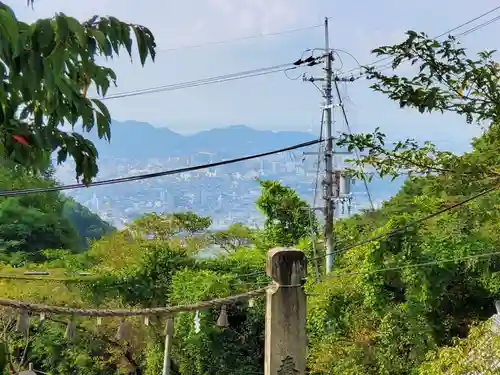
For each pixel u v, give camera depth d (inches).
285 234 920.3
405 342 581.3
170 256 886.4
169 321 275.3
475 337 406.9
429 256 589.3
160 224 1006.4
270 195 919.7
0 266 863.7
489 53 255.6
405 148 302.5
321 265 819.4
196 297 768.3
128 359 829.8
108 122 126.8
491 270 599.5
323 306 652.1
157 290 866.1
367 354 596.7
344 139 300.8
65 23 108.3
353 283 650.2
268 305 245.9
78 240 1387.8
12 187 660.1
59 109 119.2
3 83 111.8
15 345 721.0
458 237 567.2
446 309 649.6
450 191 310.5
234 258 917.8
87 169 128.3
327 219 644.7
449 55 252.5
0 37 104.0
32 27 107.5
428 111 265.3
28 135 119.4
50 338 807.7
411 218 608.7
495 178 304.2
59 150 125.5
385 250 605.3
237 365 781.9
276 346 242.7
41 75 107.9
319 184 663.8
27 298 749.9
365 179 325.7
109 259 930.1
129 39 123.5
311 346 672.4
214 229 1069.8
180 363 781.9
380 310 608.7
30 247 1230.3
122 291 847.7
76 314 230.5
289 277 243.1
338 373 601.9
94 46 116.6
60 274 828.6
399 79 262.4
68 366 833.5
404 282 602.5
